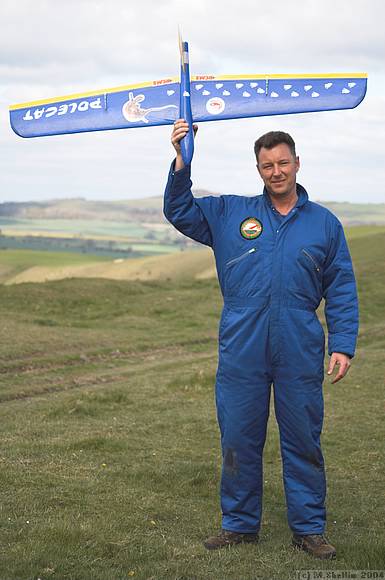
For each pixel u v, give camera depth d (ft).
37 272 265.34
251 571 14.66
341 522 17.99
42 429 29.66
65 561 15.05
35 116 16.16
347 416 31.37
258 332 15.57
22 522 17.38
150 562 15.14
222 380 15.99
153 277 213.25
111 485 21.15
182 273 214.69
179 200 15.78
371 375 41.88
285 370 15.58
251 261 15.62
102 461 24.16
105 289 94.58
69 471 22.54
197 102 15.75
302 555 15.52
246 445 15.96
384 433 27.86
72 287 93.25
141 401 36.29
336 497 20.06
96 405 34.58
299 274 15.51
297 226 15.62
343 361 15.64
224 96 15.74
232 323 15.76
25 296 86.84
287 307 15.52
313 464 15.84
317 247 15.61
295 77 15.61
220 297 93.35
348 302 15.87
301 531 15.83
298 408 15.61
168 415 32.81
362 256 124.36
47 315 80.64
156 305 88.02
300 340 15.53
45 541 16.07
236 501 16.17
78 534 16.47
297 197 15.99
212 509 19.19
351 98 15.46
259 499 16.30
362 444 26.27
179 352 62.34
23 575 14.30
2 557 15.10
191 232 16.24
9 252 420.77
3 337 59.06
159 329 73.92
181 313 83.41
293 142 15.70
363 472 22.74
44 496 19.67
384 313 86.63
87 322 75.77
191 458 25.09
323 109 15.49
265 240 15.62
